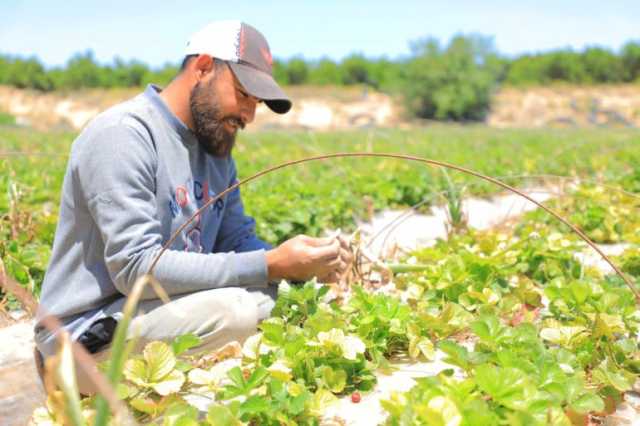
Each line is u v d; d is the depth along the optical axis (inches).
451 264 131.3
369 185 273.7
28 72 2331.4
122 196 97.0
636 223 194.4
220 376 89.7
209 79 106.4
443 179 298.8
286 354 92.0
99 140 99.0
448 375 85.7
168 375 88.5
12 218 172.7
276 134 864.3
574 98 2242.9
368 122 1977.1
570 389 83.2
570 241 155.5
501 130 1187.9
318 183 300.4
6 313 136.7
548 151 510.6
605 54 2491.4
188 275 100.1
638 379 98.7
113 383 57.1
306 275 108.4
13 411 104.8
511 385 77.5
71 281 102.7
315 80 2418.8
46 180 262.1
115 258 96.7
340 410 88.0
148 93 107.7
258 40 109.7
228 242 128.1
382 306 106.3
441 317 109.4
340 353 92.9
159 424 84.5
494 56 2031.3
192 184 109.7
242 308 101.9
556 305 114.3
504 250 141.6
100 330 98.3
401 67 2057.1
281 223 205.3
